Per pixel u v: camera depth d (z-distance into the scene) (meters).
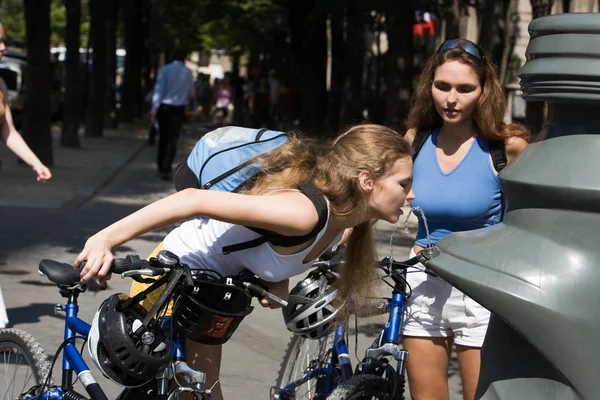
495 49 23.98
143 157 25.47
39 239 12.12
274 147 4.05
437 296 4.79
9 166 20.16
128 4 37.00
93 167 20.92
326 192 3.89
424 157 4.95
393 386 4.60
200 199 3.66
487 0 24.23
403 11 21.23
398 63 21.39
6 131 7.17
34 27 19.97
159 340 3.86
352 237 4.38
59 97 40.88
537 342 2.63
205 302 4.01
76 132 26.03
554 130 2.76
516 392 2.80
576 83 2.63
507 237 2.77
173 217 3.65
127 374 3.83
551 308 2.60
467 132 4.88
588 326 2.60
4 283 9.52
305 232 3.78
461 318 4.78
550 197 2.67
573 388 2.63
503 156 4.80
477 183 4.82
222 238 4.08
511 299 2.63
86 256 3.61
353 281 4.40
